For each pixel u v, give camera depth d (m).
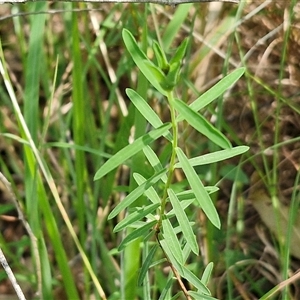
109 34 0.83
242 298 0.71
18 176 0.90
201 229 0.69
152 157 0.48
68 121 0.80
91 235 0.76
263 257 0.73
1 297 0.79
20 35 0.76
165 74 0.41
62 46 0.87
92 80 0.88
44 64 0.77
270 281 0.71
